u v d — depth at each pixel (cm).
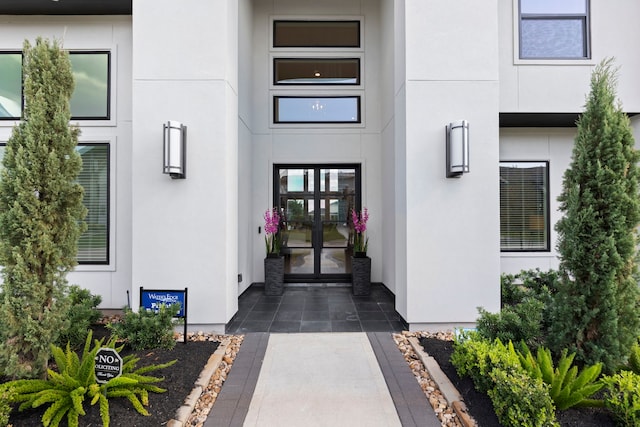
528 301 307
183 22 413
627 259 245
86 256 483
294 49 650
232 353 342
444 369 295
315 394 269
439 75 416
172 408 237
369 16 650
